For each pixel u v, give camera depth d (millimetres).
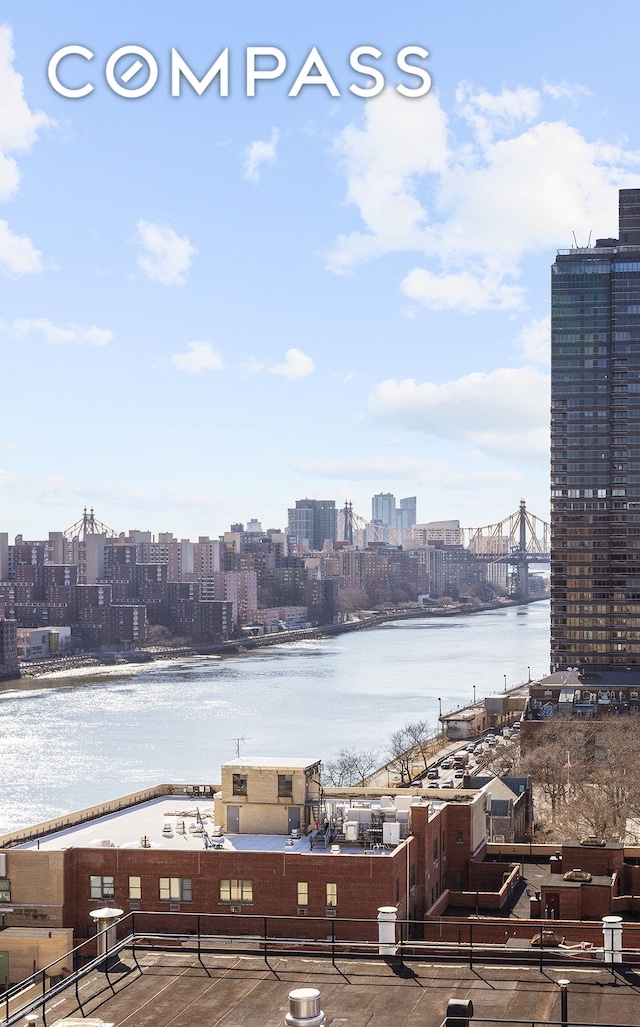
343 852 83875
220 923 81562
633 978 41719
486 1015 38594
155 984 41625
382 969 42812
